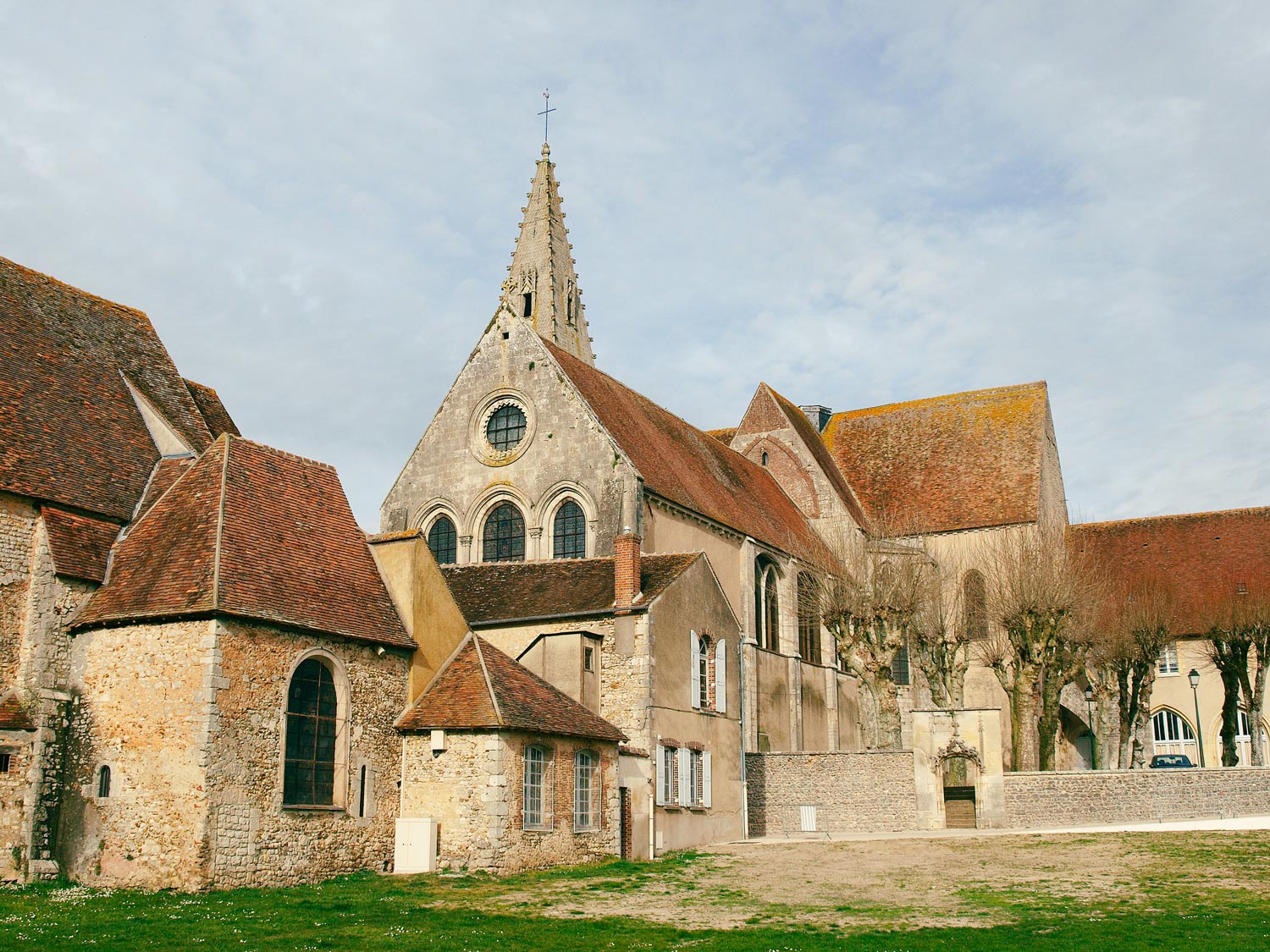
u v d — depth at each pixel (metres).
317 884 24.91
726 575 47.41
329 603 27.31
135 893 23.05
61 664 25.97
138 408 31.91
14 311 30.28
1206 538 59.16
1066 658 45.91
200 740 23.69
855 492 64.69
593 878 26.55
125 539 27.77
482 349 47.88
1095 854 29.97
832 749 52.09
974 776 39.00
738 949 18.89
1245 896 23.89
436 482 47.41
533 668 33.34
